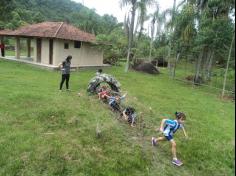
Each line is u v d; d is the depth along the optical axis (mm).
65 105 8781
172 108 10789
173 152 5891
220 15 18125
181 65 33344
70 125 7152
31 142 5840
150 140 6992
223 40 16641
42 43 20281
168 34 24391
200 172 5641
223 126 8969
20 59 22234
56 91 11070
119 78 17828
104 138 6566
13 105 8273
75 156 5488
